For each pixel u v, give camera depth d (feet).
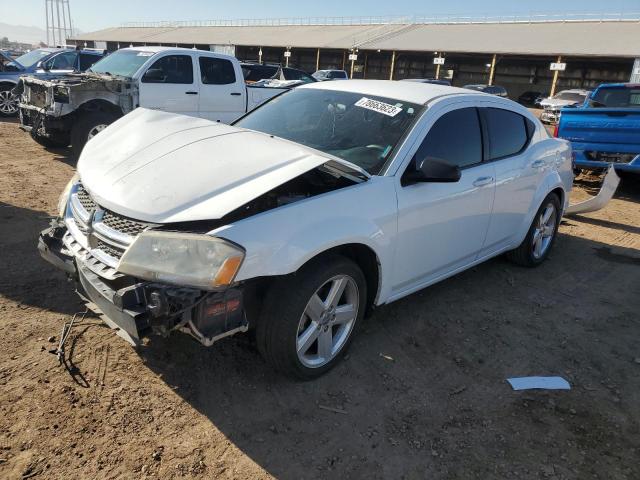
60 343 10.52
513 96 163.63
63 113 27.40
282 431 8.84
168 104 30.86
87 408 8.88
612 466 8.68
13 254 14.66
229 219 8.60
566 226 22.93
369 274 10.96
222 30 223.71
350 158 11.44
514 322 13.39
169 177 9.33
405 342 11.96
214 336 8.43
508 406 10.02
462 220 12.80
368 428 9.11
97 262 8.99
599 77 147.95
